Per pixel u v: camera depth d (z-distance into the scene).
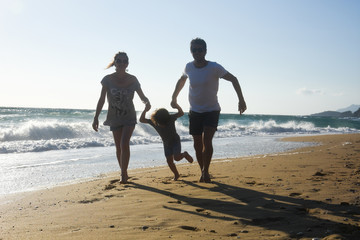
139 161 8.48
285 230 2.62
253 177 5.20
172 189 4.42
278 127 26.41
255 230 2.65
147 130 19.59
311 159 7.71
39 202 4.14
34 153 10.39
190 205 3.53
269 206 3.37
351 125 48.16
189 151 10.64
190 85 5.01
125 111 5.41
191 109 5.07
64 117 28.62
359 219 2.85
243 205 3.45
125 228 2.79
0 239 2.60
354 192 3.89
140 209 3.44
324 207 3.25
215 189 4.27
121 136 5.58
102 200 4.01
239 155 9.52
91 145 12.80
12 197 4.54
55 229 2.83
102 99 5.52
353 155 8.51
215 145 12.96
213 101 4.93
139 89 5.55
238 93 4.87
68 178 6.12
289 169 6.06
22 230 2.84
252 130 25.66
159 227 2.80
